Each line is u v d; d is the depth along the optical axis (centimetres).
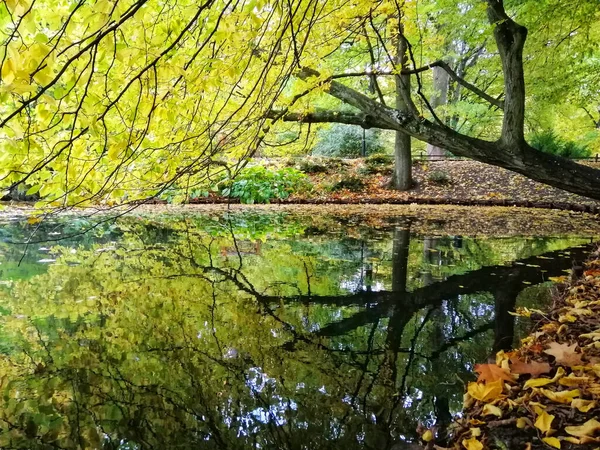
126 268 452
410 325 305
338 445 177
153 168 282
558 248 539
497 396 185
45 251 539
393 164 1381
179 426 190
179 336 283
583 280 356
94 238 639
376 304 347
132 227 745
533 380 187
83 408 203
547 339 245
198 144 319
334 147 1745
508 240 599
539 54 727
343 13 394
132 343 271
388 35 543
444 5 623
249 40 235
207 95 275
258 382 228
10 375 230
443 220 809
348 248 555
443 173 1290
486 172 1316
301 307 341
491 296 356
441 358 254
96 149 221
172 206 1091
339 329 299
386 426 188
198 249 554
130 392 216
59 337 277
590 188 506
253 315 323
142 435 183
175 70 188
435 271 438
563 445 148
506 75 504
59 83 181
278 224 775
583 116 1795
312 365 247
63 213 928
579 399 167
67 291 371
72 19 149
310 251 539
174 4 198
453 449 161
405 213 924
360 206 1070
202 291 378
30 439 180
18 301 344
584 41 740
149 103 206
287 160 1415
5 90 121
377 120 559
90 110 180
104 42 148
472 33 678
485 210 966
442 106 1307
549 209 977
